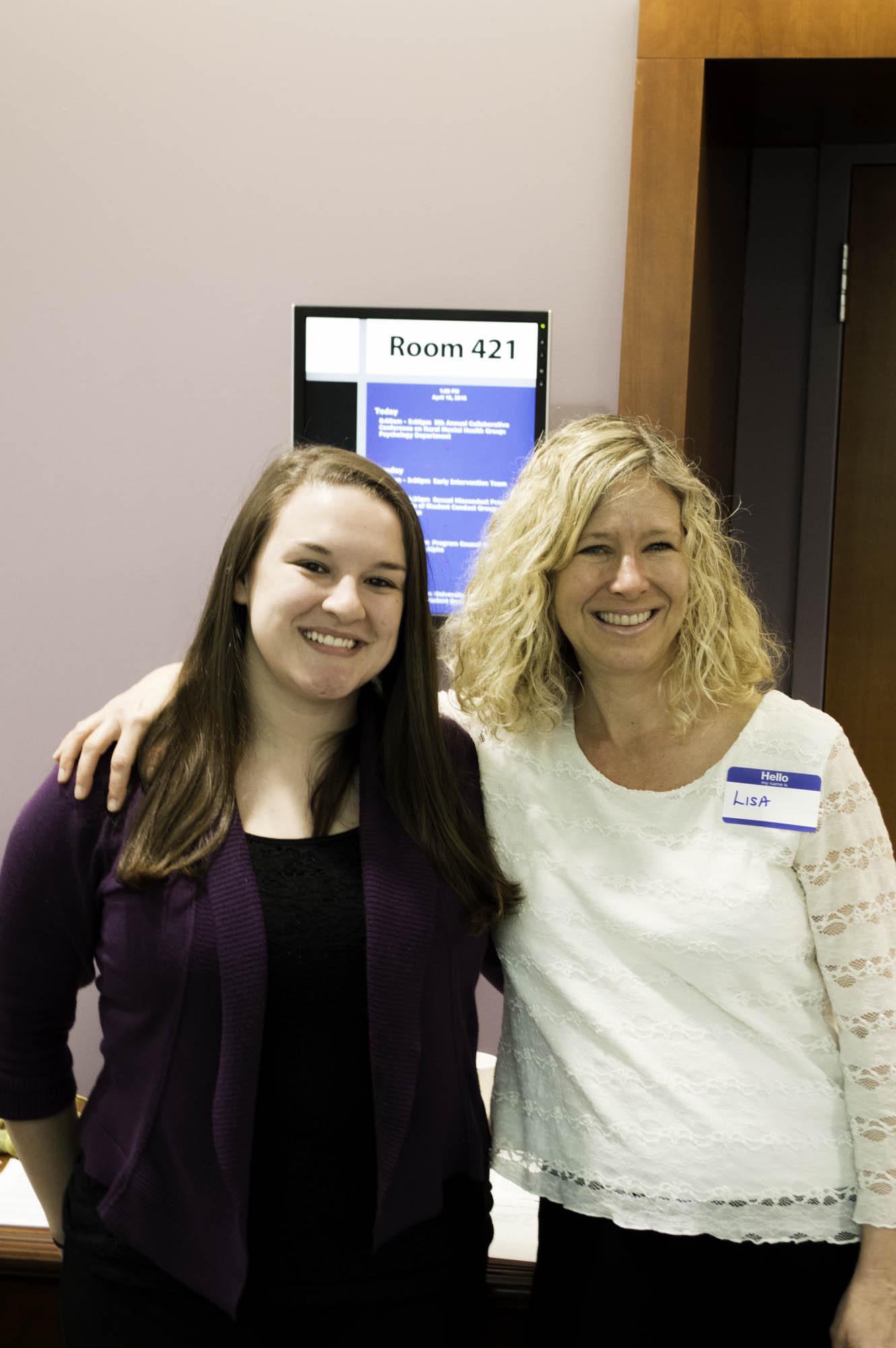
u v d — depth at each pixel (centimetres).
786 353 278
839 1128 136
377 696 145
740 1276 137
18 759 251
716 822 137
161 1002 127
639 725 141
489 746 149
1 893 136
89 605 246
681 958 135
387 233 230
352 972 128
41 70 234
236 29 229
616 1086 137
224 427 238
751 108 240
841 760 135
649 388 217
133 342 238
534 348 220
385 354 223
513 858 144
